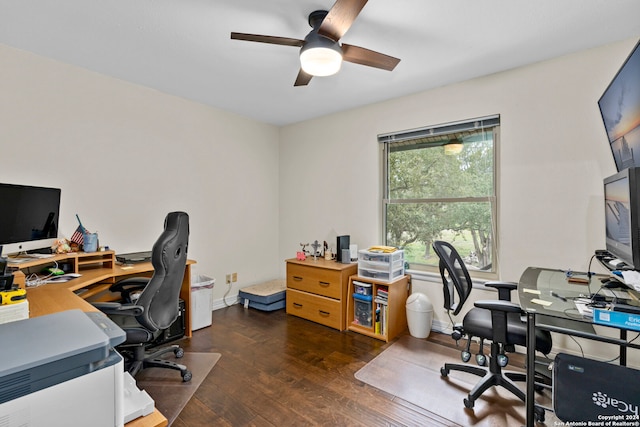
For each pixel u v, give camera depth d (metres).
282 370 2.23
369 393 1.95
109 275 2.16
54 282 1.88
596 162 2.17
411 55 2.26
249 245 3.87
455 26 1.90
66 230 2.42
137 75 2.63
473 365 2.23
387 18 1.82
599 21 1.84
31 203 1.95
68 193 2.43
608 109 1.81
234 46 2.15
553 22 1.85
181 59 2.34
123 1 1.67
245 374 2.17
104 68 2.49
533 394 1.49
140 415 0.87
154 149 2.95
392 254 2.82
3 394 0.59
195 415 1.74
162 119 3.00
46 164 2.31
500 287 2.13
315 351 2.53
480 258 2.76
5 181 2.13
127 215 2.78
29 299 1.52
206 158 3.39
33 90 2.25
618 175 1.49
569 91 2.25
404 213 3.21
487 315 2.00
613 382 1.34
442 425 1.67
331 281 3.04
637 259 1.26
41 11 1.75
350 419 1.71
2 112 2.12
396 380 2.10
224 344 2.65
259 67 2.47
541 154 2.37
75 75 2.45
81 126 2.49
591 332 1.60
